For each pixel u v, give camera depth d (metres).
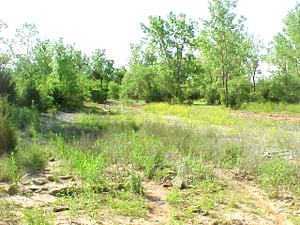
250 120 20.55
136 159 8.16
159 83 45.81
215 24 39.00
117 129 13.53
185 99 45.53
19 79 24.25
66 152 8.77
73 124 15.58
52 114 19.94
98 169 6.54
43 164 7.58
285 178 6.88
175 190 6.28
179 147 10.23
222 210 5.37
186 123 17.31
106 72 80.38
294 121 20.30
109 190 5.93
